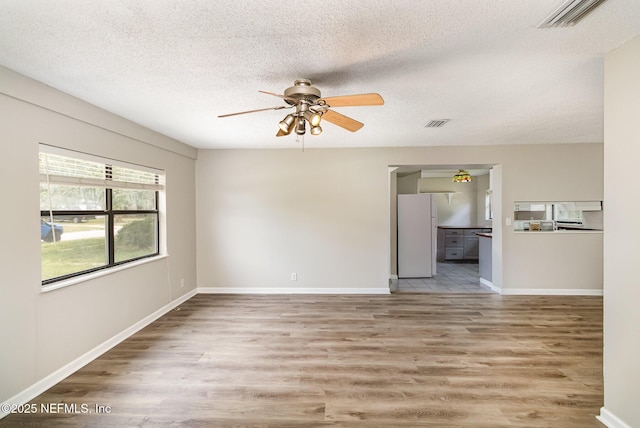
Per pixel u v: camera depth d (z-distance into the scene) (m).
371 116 3.37
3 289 2.16
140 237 3.90
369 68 2.21
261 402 2.26
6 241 2.18
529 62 2.12
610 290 2.02
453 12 1.57
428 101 2.89
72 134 2.74
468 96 2.76
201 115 3.27
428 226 6.45
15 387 2.22
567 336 3.40
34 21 1.61
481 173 8.72
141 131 3.68
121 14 1.56
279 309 4.34
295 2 1.48
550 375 2.61
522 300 4.76
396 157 5.11
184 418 2.09
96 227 3.17
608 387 2.03
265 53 1.99
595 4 1.50
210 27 1.69
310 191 5.15
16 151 2.25
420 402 2.26
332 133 4.15
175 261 4.51
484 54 2.01
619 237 1.96
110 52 1.96
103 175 3.19
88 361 2.86
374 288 5.16
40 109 2.43
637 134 1.83
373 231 5.14
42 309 2.44
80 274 2.93
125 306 3.41
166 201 4.29
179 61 2.09
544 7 1.53
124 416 2.11
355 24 1.67
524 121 3.59
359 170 5.12
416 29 1.72
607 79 2.01
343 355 2.98
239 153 5.16
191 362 2.85
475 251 8.53
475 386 2.46
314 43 1.87
